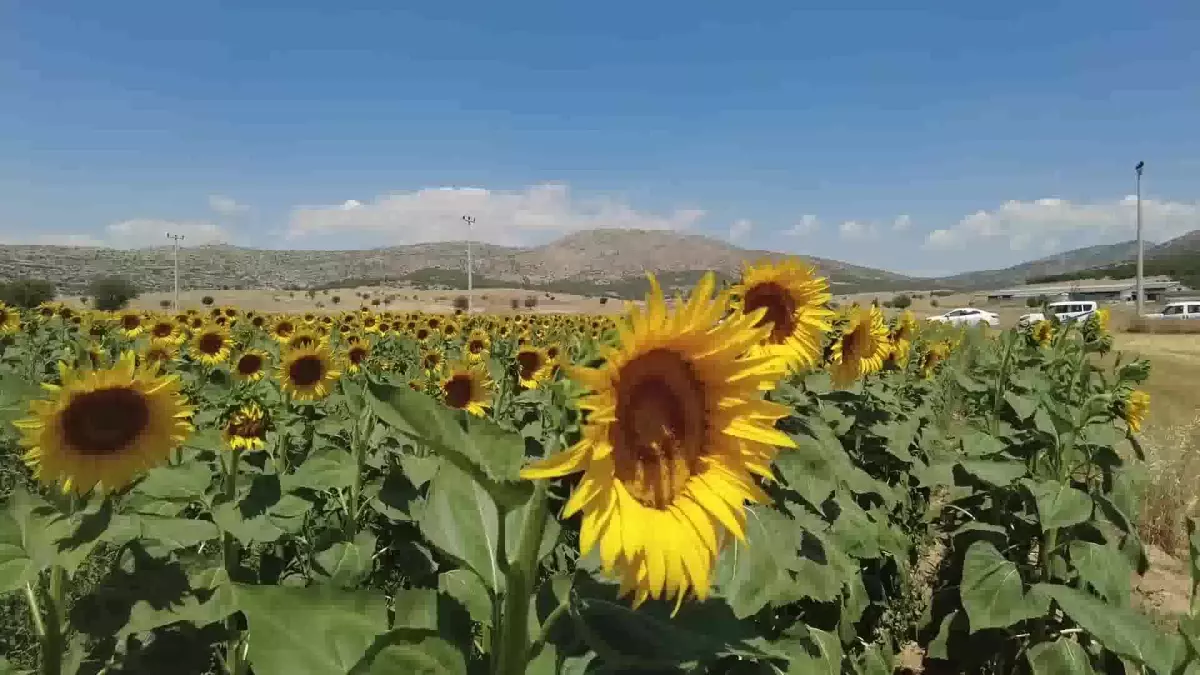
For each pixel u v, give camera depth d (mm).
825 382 6164
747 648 2299
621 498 1967
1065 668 4484
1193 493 8648
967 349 14359
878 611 6070
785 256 4035
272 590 2178
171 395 4039
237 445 4797
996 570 4730
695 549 2064
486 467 1913
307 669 2133
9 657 4363
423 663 1977
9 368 12070
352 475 4730
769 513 3295
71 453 3877
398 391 1857
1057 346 7770
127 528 3545
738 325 2164
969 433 6332
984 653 5367
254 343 14711
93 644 3527
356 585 4379
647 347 2113
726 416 2221
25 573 3090
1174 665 3781
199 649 3500
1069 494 4789
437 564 4613
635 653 2164
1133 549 5363
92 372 3869
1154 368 23469
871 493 6379
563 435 2285
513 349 15664
